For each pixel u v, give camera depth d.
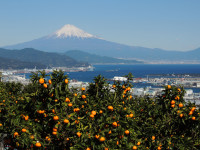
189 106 5.75
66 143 4.99
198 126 5.64
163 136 5.82
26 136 5.08
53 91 4.99
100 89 5.95
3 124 5.82
